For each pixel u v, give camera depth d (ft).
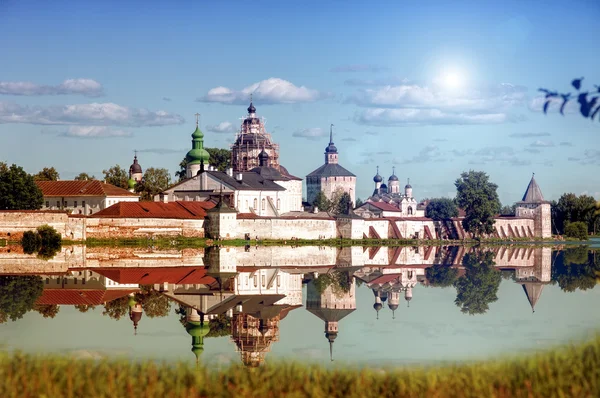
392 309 311.47
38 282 371.15
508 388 159.02
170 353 216.95
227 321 280.10
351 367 182.19
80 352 214.28
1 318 273.95
